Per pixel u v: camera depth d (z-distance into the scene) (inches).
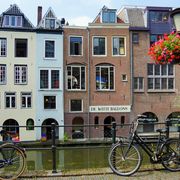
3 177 281.6
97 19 1389.0
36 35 1334.9
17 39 1323.8
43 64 1336.1
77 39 1360.7
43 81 1337.4
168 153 306.8
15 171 284.8
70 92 1348.4
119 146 300.0
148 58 1389.0
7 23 1332.4
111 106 1364.4
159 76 1398.9
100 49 1370.6
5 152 285.4
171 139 308.8
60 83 1343.5
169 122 323.9
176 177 287.1
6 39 1315.2
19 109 1312.7
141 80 1387.8
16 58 1316.4
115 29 1374.3
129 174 292.5
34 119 1322.6
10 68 1312.7
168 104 1400.1
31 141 1224.8
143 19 1425.9
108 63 1366.9
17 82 1317.7
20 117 1312.7
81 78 1358.3
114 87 1369.3
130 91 1375.5
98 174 298.5
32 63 1328.7
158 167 316.2
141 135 332.2
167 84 1402.6
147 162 340.8
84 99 1354.6
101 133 1347.2
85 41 1360.7
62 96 1341.0
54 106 1339.8
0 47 1310.3
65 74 1348.4
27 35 1328.7
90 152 829.8
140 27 1384.1
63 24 1363.2
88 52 1360.7
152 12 1397.6
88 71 1358.3
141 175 293.7
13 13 1334.9
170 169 306.7
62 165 724.0
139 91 1380.4
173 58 282.7
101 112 1359.5
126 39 1378.0
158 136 329.4
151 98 1387.8
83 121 1350.9
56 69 1342.3
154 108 1387.8
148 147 304.3
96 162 747.4
